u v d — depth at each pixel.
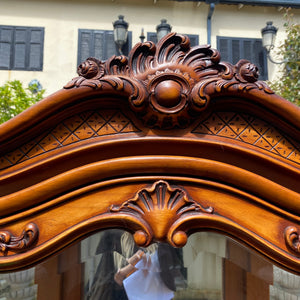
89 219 0.59
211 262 0.63
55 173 0.60
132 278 0.63
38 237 0.59
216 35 6.37
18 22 6.21
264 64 6.29
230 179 0.60
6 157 0.59
